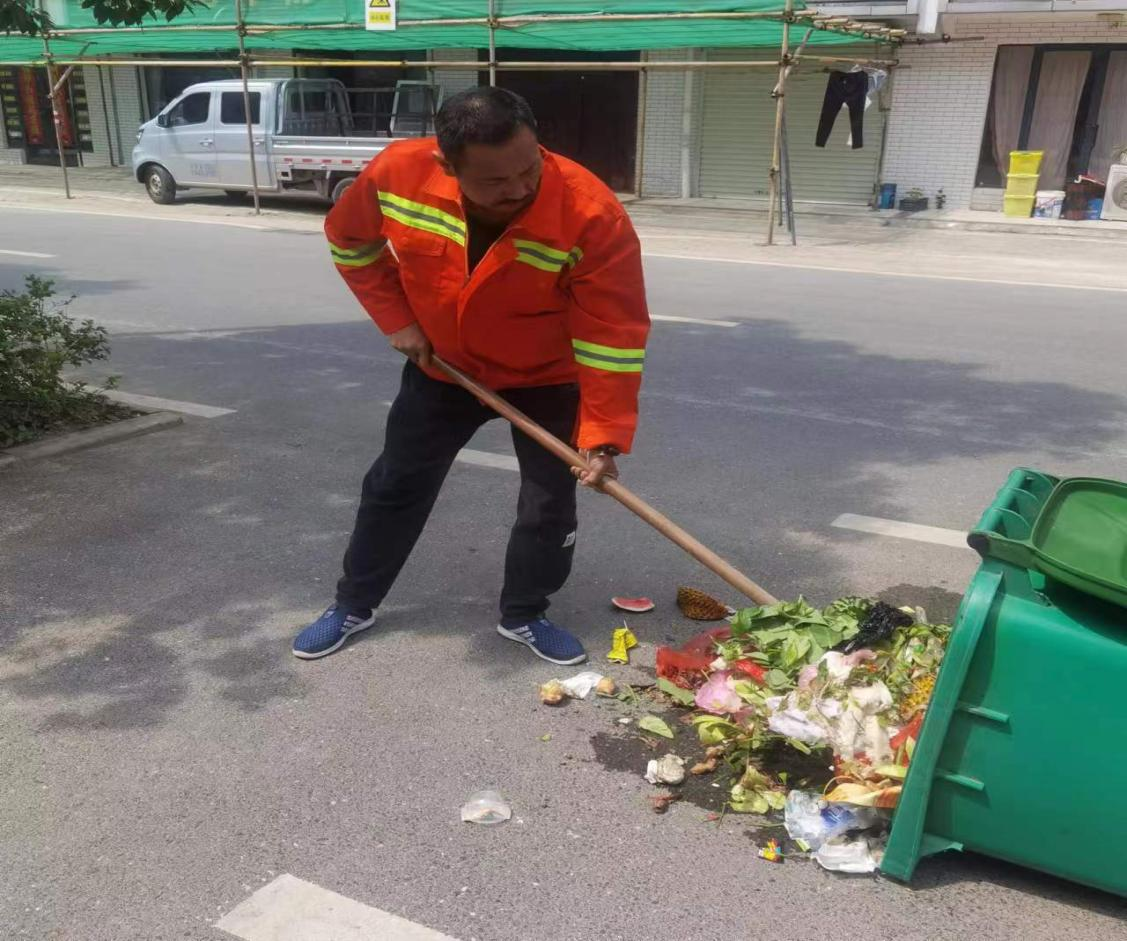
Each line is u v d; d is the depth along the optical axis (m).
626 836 2.59
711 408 6.28
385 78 21.17
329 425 5.86
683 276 11.00
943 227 15.64
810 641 2.93
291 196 18.70
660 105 18.77
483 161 2.40
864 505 4.77
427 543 4.28
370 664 3.35
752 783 2.71
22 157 24.45
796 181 17.97
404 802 2.70
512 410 3.00
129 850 2.51
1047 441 5.71
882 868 2.43
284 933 2.27
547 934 2.28
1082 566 2.24
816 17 12.30
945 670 2.26
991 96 16.11
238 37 15.41
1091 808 2.21
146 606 3.71
